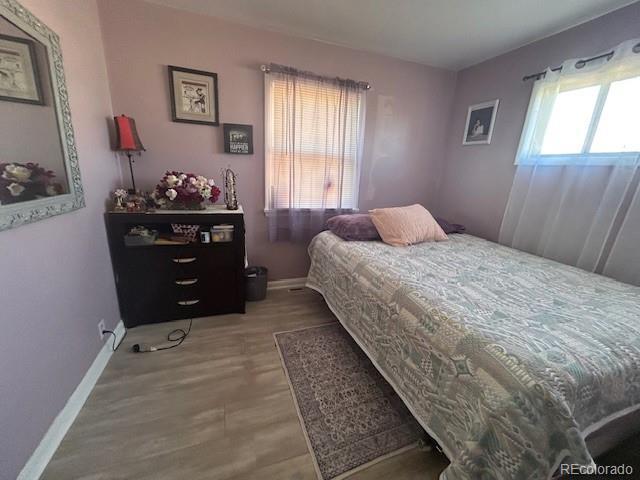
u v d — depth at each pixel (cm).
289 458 112
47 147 113
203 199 198
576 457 72
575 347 90
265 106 222
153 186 211
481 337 95
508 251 207
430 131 289
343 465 110
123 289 186
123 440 115
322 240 232
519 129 226
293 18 197
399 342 126
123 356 165
